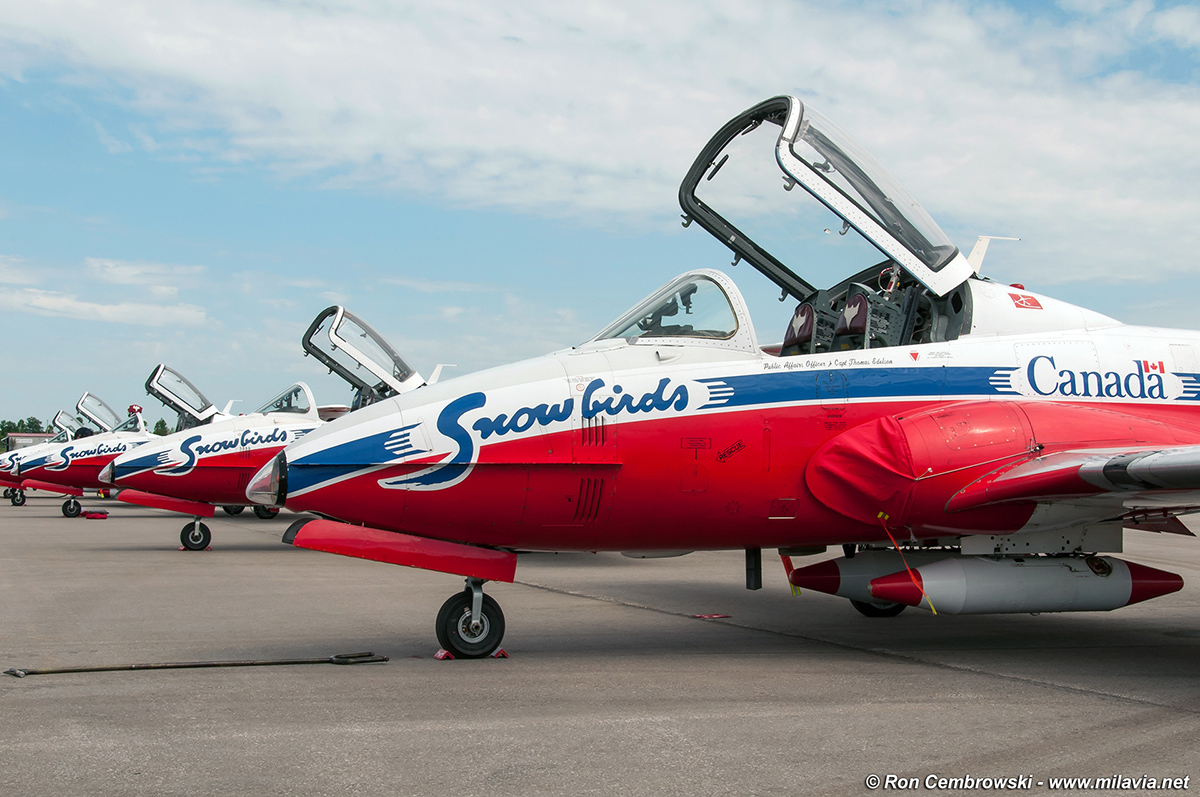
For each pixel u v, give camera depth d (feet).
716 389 18.97
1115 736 12.82
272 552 44.60
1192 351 22.80
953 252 22.22
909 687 16.06
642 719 13.37
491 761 11.21
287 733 12.33
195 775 10.51
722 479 18.61
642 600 28.60
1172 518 22.70
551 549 19.29
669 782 10.51
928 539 21.26
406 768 10.87
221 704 13.96
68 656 18.13
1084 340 22.25
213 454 46.01
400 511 17.34
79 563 38.14
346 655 18.19
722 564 41.29
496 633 18.57
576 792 10.12
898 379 20.29
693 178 25.41
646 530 18.83
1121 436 19.49
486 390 17.97
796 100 21.98
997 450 18.83
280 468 16.94
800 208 24.13
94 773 10.53
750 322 20.17
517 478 17.56
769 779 10.67
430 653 18.92
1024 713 14.14
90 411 95.20
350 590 30.04
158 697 14.40
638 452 18.13
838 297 25.59
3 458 83.92
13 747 11.53
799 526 19.58
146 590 29.43
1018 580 19.52
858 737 12.57
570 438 17.81
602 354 19.12
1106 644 21.22
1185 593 31.37
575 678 16.37
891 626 23.88
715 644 20.71
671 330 19.93
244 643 19.98
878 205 22.07
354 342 51.78
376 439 17.21
